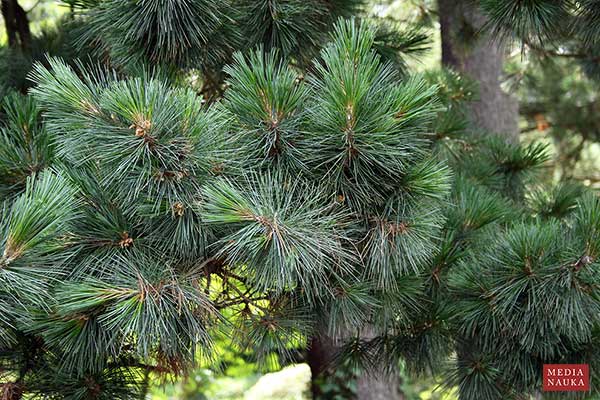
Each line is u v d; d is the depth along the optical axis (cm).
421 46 283
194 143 163
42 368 204
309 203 173
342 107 168
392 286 205
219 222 165
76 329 174
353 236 192
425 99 176
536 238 204
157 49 215
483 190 279
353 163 178
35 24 359
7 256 150
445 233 238
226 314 219
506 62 413
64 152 170
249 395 623
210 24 212
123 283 170
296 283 185
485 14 252
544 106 658
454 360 254
